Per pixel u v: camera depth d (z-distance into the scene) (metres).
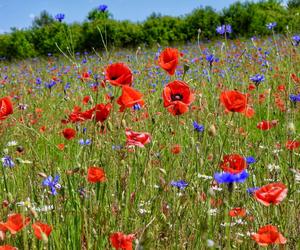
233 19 27.23
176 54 2.87
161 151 3.80
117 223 2.89
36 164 3.58
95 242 2.66
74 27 28.67
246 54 10.16
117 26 27.50
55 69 11.99
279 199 2.15
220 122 4.10
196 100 4.70
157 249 2.85
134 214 3.01
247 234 2.92
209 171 3.42
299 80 5.86
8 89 9.62
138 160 3.35
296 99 4.20
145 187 3.28
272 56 10.39
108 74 2.71
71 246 2.77
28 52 29.30
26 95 7.98
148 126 4.25
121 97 2.65
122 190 2.99
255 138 5.08
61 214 3.02
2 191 3.39
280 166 3.50
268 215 3.02
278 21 26.09
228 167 2.39
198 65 9.37
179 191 3.26
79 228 2.83
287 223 3.00
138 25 28.94
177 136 4.05
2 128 4.73
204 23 28.30
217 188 2.97
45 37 29.14
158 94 5.70
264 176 3.60
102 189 2.88
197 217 2.89
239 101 2.58
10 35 29.92
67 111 5.56
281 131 4.38
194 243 2.78
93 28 27.20
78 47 27.41
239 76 7.63
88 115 2.89
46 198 3.10
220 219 2.75
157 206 3.03
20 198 3.23
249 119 5.46
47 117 6.27
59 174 3.21
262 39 17.58
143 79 7.82
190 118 4.30
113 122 3.30
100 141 3.22
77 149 3.67
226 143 3.98
